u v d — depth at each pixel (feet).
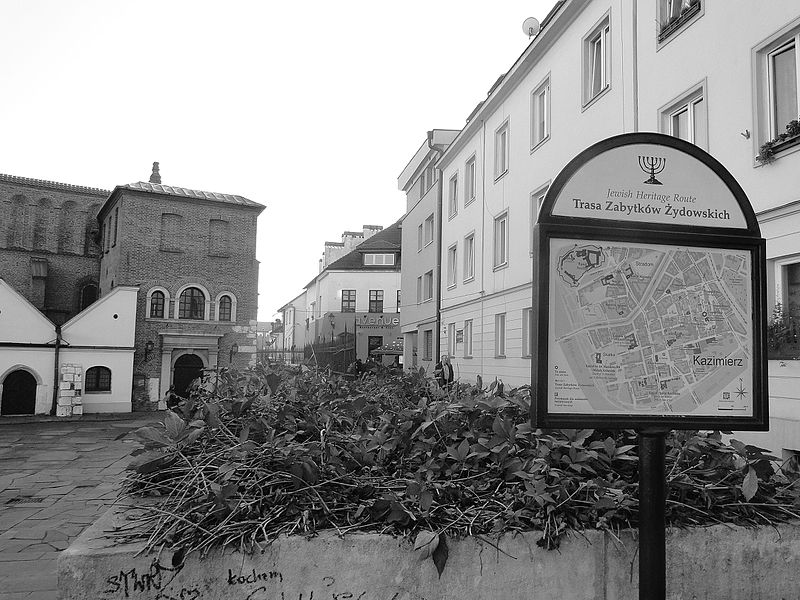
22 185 139.13
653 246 9.99
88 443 68.28
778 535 11.08
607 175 10.06
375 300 198.90
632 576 10.43
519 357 66.95
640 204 10.11
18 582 20.13
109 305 108.37
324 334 186.09
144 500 11.37
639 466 9.71
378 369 27.50
